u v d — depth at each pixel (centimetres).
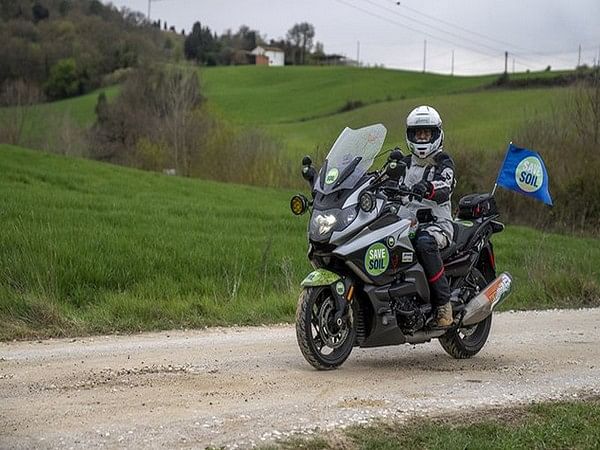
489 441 616
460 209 960
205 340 1051
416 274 852
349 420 654
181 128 5097
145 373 808
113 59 7900
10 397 696
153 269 1462
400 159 801
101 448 560
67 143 5591
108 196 2794
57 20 7894
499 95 6719
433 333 877
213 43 12344
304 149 4991
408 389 777
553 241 2680
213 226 2164
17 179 3020
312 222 808
